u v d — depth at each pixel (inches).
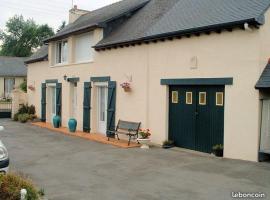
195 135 485.4
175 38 500.7
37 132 716.0
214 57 450.6
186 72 487.5
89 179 354.6
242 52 419.8
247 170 374.0
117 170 389.7
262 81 398.3
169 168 392.2
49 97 891.4
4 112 1046.4
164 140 521.3
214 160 424.8
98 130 689.0
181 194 302.8
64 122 792.9
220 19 445.4
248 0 456.1
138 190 315.9
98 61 667.4
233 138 430.0
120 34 636.1
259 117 406.9
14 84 1620.3
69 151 506.6
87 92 700.0
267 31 410.6
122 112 604.7
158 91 532.4
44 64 896.9
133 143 560.1
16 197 244.1
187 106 495.8
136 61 573.0
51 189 320.8
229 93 433.7
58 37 792.3
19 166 415.5
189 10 540.4
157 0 687.7
